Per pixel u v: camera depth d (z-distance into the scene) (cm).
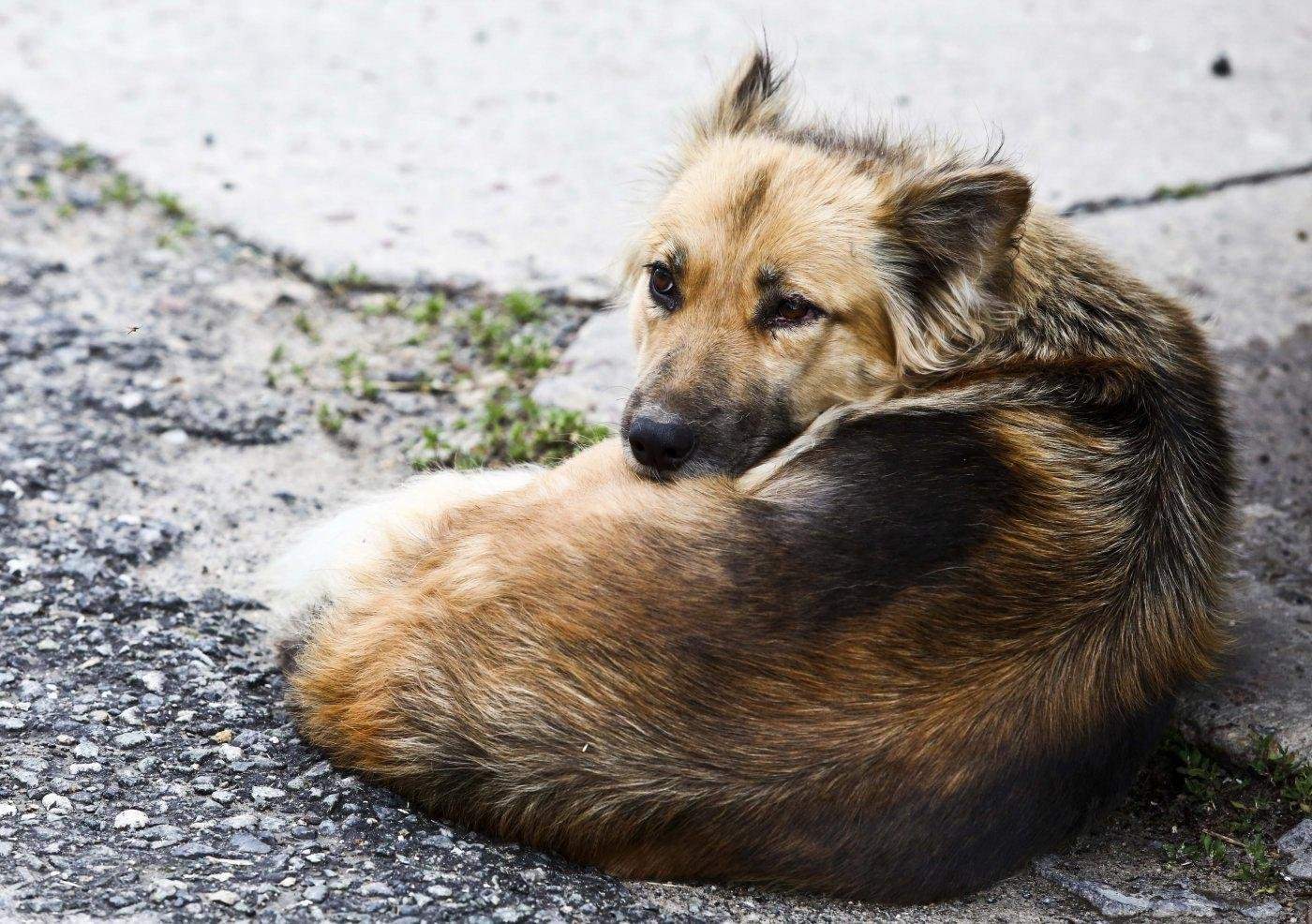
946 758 418
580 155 1068
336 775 463
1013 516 461
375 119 1116
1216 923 448
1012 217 512
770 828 413
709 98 618
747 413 526
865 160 552
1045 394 509
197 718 495
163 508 646
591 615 421
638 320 595
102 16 1289
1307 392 794
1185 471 514
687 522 438
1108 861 485
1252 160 1099
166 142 1032
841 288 527
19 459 661
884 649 421
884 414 502
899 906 433
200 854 421
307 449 712
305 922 394
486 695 423
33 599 559
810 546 432
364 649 454
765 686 413
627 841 424
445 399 766
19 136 1017
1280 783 519
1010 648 434
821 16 1405
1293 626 594
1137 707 462
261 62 1216
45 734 475
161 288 843
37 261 852
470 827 442
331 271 866
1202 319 615
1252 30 1416
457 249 908
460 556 454
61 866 409
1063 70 1279
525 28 1344
